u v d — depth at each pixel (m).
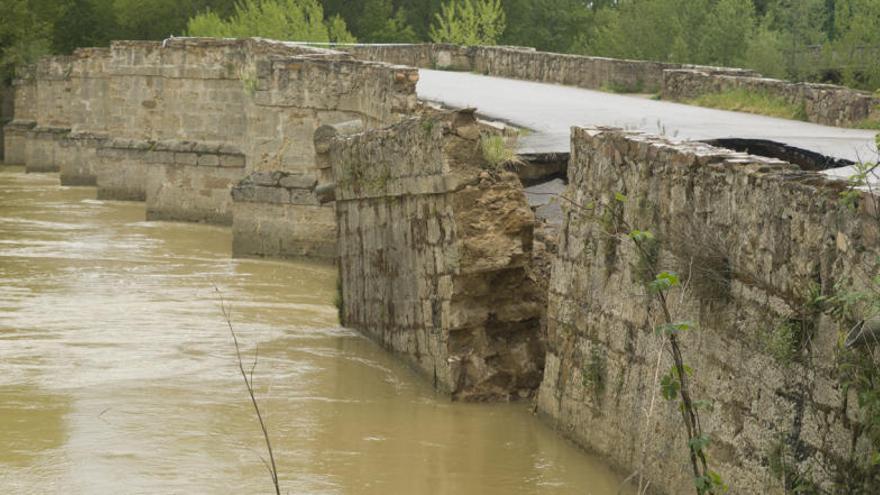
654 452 13.28
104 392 19.22
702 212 12.77
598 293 15.09
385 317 21.72
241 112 42.25
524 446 15.88
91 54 57.78
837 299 10.24
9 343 22.83
